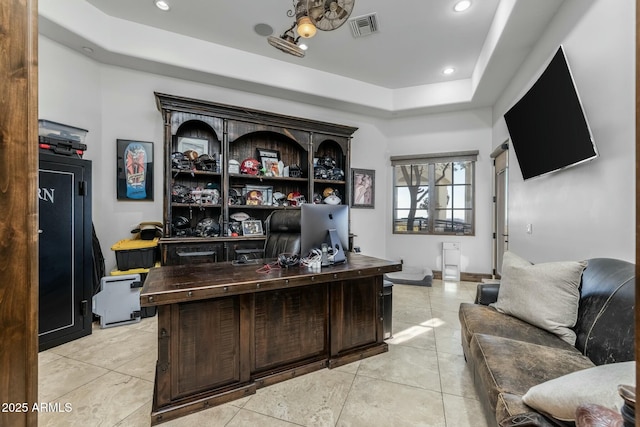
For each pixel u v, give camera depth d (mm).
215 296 1724
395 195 5512
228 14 3188
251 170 4043
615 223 1849
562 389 947
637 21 522
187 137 3852
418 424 1607
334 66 4309
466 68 4309
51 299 2531
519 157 3236
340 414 1691
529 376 1302
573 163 2232
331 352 2221
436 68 4320
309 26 2277
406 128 5391
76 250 2715
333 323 2230
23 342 652
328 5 2098
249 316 1903
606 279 1591
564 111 2297
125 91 3600
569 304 1725
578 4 2229
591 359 1447
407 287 4539
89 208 2830
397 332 2869
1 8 627
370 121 5352
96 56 3338
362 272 2260
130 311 3049
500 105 4363
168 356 1650
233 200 3951
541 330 1775
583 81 2148
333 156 5020
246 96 4297
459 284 4738
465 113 5008
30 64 659
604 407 792
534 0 2449
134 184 3645
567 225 2418
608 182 1908
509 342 1619
